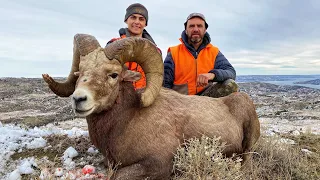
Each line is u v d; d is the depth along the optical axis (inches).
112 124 165.5
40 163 192.2
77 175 177.0
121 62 162.6
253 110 211.2
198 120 185.6
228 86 255.0
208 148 159.5
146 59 168.9
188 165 156.0
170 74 279.7
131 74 168.7
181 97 194.5
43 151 211.5
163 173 165.2
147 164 162.6
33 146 216.2
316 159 216.5
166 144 168.1
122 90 169.0
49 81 173.9
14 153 208.7
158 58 169.6
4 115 556.7
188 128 180.7
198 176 148.7
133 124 167.5
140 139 165.8
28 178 178.4
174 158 168.4
